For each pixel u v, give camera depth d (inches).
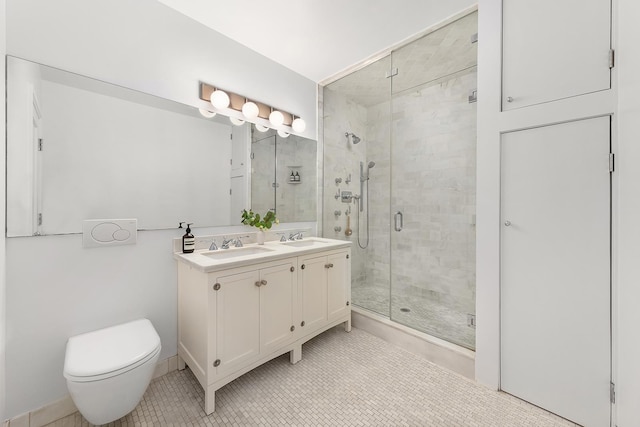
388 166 126.4
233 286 61.5
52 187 54.8
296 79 105.6
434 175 108.0
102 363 45.4
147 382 50.3
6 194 49.7
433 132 108.4
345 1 69.1
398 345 85.2
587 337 52.5
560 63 54.5
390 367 73.6
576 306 53.6
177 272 72.8
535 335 58.5
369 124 133.4
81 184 58.4
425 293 110.6
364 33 82.5
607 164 50.0
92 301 59.7
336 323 90.2
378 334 91.7
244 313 63.7
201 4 69.9
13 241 50.6
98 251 60.6
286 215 102.5
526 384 59.8
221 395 62.4
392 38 85.1
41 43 53.5
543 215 57.1
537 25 57.2
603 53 50.0
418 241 112.9
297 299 76.7
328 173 117.8
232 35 83.2
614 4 48.9
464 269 99.3
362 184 131.9
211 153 80.3
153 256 68.7
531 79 58.0
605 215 50.4
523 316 60.0
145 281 67.3
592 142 51.5
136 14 65.5
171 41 71.6
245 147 88.9
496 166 62.5
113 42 62.3
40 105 53.5
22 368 51.8
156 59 68.9
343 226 123.9
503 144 62.2
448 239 103.8
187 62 74.7
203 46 77.9
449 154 103.7
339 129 122.1
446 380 67.7
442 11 73.2
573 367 54.1
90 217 59.4
